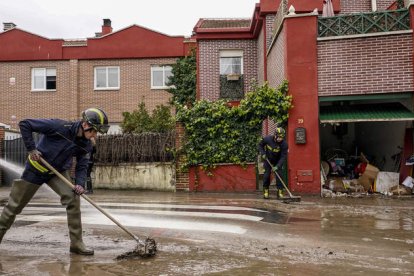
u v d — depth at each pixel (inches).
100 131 188.2
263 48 636.7
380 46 466.0
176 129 534.6
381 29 466.3
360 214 326.3
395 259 190.1
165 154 541.6
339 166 538.3
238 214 321.7
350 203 399.9
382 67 465.4
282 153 425.1
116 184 559.2
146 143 551.5
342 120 469.1
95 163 567.5
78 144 190.1
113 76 894.4
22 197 191.2
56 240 226.4
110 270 168.6
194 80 772.6
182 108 534.9
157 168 542.9
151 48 880.9
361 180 497.4
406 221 293.7
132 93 885.2
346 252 203.3
